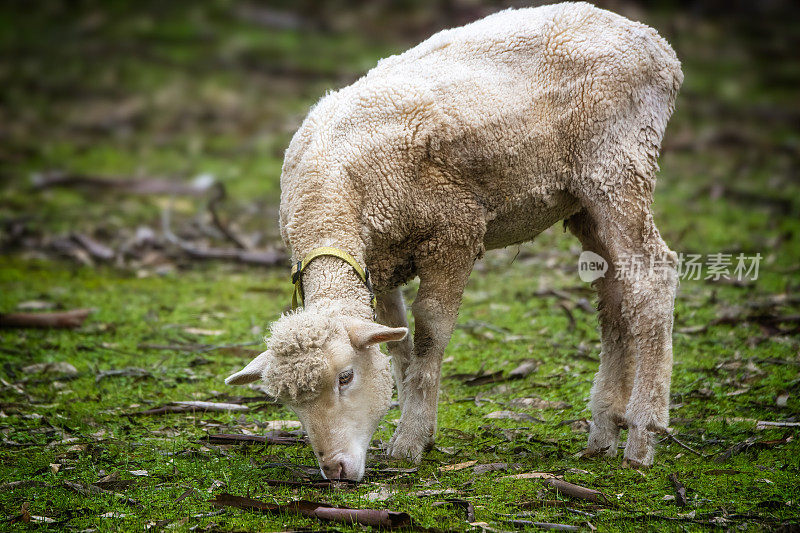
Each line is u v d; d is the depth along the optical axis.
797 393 10.05
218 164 23.50
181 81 29.62
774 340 11.69
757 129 25.11
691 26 33.75
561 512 7.55
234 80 29.56
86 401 10.41
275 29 34.28
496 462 8.67
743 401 9.96
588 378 10.85
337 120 8.65
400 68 8.85
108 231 17.89
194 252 16.36
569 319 12.67
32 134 25.70
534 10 9.07
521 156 8.57
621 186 8.52
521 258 16.11
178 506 7.77
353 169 8.44
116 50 31.95
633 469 8.42
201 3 36.28
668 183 20.67
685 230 16.12
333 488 7.98
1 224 18.06
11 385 10.76
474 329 12.76
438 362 8.77
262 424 9.68
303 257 8.41
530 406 10.17
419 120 8.45
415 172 8.45
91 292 14.65
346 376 7.71
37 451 9.04
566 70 8.63
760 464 8.48
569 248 16.42
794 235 16.64
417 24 33.53
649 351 8.48
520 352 11.81
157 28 33.84
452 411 10.12
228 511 7.63
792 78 29.27
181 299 14.36
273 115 26.77
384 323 9.36
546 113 8.62
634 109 8.57
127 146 25.17
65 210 19.39
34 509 7.75
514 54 8.75
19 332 12.73
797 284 13.91
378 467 8.54
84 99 28.38
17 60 30.92
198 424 9.75
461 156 8.45
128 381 11.05
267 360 7.68
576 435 9.41
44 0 36.09
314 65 30.36
